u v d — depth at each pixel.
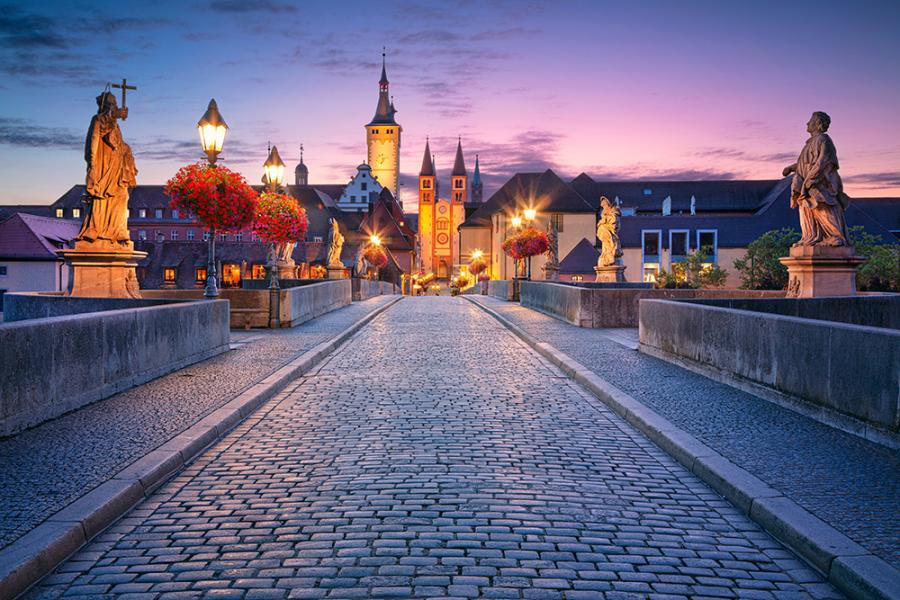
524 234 36.44
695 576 4.18
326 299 25.58
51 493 5.12
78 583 4.04
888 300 14.45
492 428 7.79
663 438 6.98
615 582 4.08
